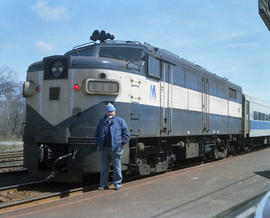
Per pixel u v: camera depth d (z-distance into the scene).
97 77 7.95
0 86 56.25
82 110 7.92
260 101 24.83
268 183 8.77
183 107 11.72
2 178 9.99
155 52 10.02
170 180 9.13
